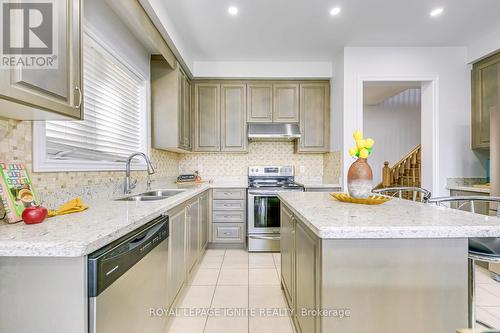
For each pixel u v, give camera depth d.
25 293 0.88
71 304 0.88
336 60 3.63
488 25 2.87
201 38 3.13
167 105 3.09
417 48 3.39
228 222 3.59
